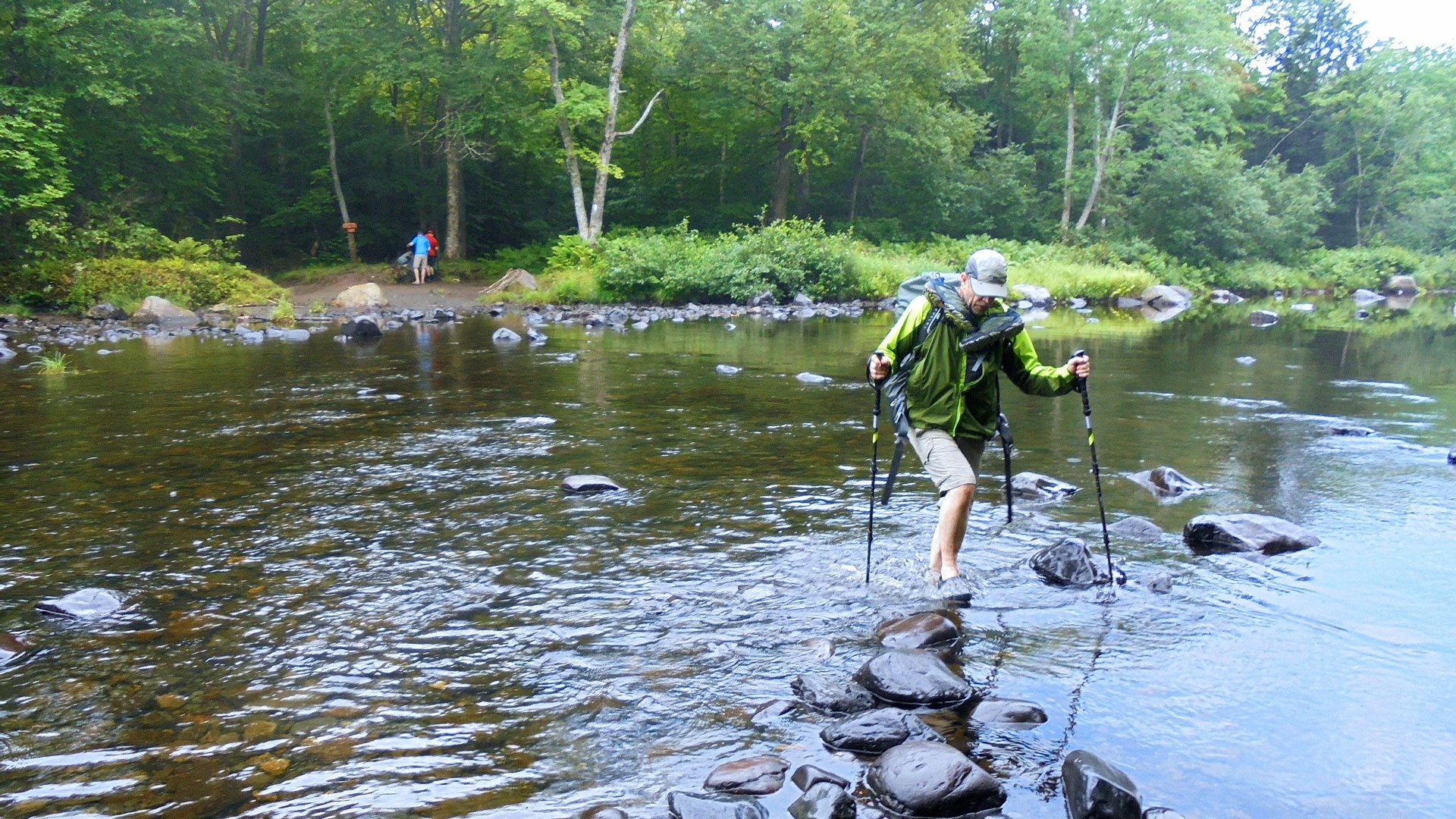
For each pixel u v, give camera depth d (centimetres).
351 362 1346
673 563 470
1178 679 338
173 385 1114
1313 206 4550
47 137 2227
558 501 593
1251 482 640
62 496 609
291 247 3772
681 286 2622
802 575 452
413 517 557
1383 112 5244
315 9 3175
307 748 293
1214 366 1352
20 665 356
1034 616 400
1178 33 4028
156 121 2780
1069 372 446
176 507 583
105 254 2336
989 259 438
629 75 3709
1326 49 6097
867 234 4019
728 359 1401
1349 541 505
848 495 604
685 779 274
